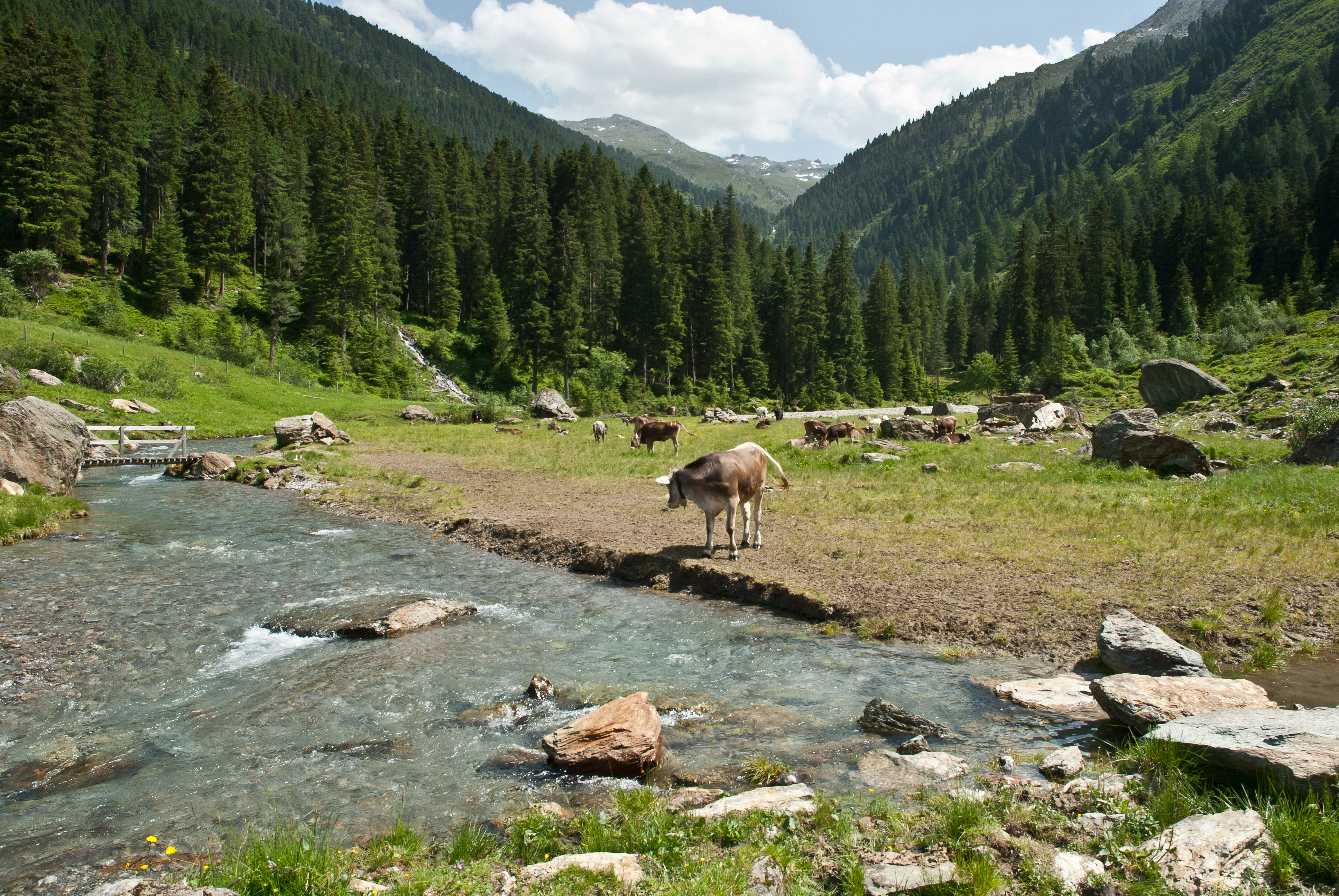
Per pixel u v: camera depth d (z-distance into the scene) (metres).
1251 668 7.87
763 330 111.44
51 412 20.34
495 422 55.38
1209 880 3.97
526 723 7.13
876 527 15.02
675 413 73.19
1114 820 4.73
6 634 9.34
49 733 6.83
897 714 6.80
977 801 5.09
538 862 4.67
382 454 31.05
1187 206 118.81
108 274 77.06
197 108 105.81
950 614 9.76
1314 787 4.57
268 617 10.34
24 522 15.62
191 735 6.84
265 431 46.47
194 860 4.79
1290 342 56.50
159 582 12.09
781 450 29.02
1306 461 20.83
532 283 78.69
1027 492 18.33
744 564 12.44
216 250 84.19
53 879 4.59
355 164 95.50
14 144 71.25
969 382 114.50
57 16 135.62
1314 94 189.12
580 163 118.12
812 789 5.66
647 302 94.69
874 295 115.25
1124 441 22.12
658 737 6.37
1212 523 13.70
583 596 11.77
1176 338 88.38
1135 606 9.55
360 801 5.66
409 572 13.14
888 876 4.20
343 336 79.75
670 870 4.44
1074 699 7.24
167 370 51.00
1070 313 110.56
